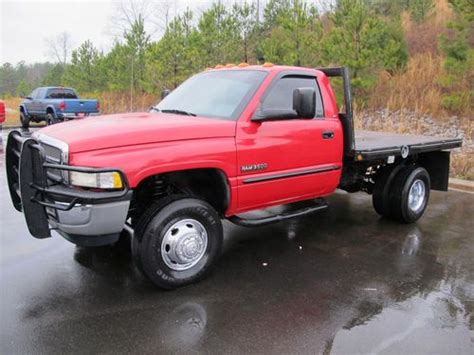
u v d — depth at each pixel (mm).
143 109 24047
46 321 3453
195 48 18781
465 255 5023
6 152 4387
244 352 3102
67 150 3527
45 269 4414
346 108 5344
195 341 3223
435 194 8148
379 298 3938
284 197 4922
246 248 5172
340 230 5902
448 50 12555
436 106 14242
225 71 5184
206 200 4535
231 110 4480
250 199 4543
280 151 4668
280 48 15094
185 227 4055
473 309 3768
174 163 3848
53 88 19250
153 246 3840
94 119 4383
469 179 9016
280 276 4383
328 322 3512
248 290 4059
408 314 3662
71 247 5012
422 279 4355
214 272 4453
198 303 3793
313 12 16078
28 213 3680
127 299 3838
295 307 3748
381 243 5398
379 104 15906
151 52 20312
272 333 3342
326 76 5457
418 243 5410
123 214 3641
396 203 6094
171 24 20359
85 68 29125
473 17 11055
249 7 21641
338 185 5770
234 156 4270
